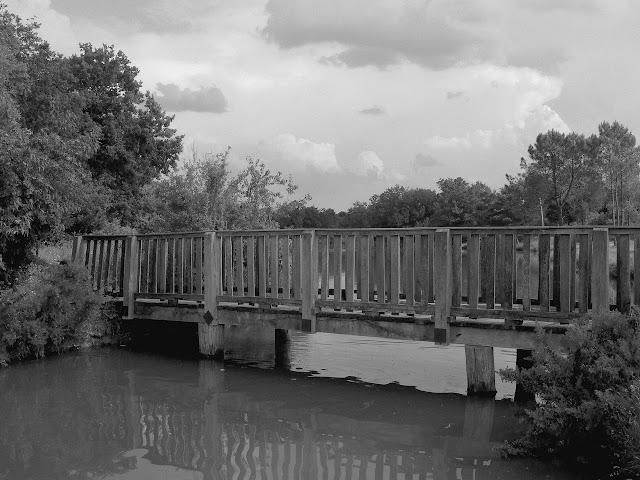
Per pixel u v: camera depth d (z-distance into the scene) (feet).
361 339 46.34
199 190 70.13
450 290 31.24
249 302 37.91
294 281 36.22
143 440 24.68
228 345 44.42
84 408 28.84
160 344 44.45
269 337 47.67
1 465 22.25
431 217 384.27
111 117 115.65
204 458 22.84
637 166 259.60
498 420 26.89
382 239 33.35
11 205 39.99
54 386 32.71
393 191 414.82
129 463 22.40
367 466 22.09
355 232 34.09
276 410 28.55
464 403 29.37
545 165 275.39
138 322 44.37
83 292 41.70
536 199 281.74
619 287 26.96
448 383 33.01
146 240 43.78
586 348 22.63
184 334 44.68
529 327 29.12
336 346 43.60
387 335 32.96
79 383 33.32
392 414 27.84
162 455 23.13
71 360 38.78
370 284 35.09
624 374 21.31
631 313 23.34
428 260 31.86
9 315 37.40
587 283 27.68
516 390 30.14
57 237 45.80
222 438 24.91
